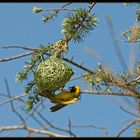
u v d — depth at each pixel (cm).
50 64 985
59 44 983
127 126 647
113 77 845
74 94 930
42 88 973
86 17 980
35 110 644
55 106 931
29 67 978
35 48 973
